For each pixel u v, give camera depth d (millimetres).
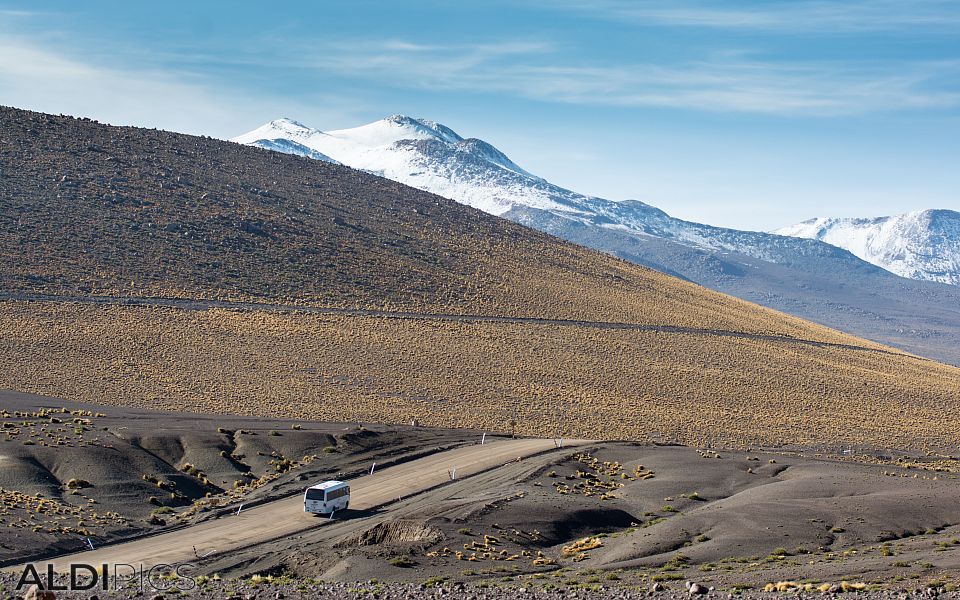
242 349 113875
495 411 100375
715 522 49312
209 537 49562
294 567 42938
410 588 34125
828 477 63938
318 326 127625
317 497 54781
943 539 45875
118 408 82438
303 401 96062
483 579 38375
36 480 56750
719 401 115812
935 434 109188
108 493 57156
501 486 60812
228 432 73750
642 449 78125
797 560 41375
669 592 31531
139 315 120188
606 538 48438
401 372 112875
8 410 74375
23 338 105438
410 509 55562
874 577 34188
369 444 75438
